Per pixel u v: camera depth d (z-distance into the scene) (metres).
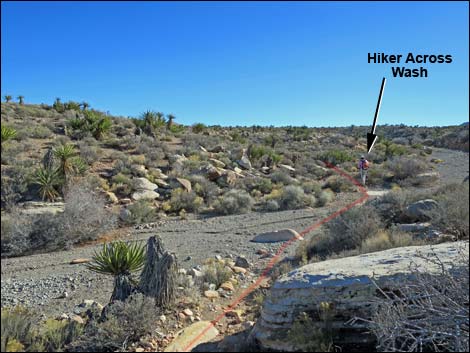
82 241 13.87
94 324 6.43
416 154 40.91
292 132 62.97
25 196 16.83
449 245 6.87
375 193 22.19
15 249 12.73
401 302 5.08
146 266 7.53
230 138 42.41
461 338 4.56
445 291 5.15
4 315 6.02
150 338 6.35
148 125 32.25
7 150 21.38
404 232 9.90
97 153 23.41
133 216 16.25
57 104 40.84
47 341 5.95
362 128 82.81
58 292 9.06
